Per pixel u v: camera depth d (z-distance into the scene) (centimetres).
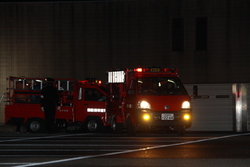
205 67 6638
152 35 6744
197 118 6450
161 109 4419
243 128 6319
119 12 6831
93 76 6888
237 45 6575
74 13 6938
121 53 6819
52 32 6956
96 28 6894
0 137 4212
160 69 4791
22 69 7000
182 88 4634
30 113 5359
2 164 2627
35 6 7000
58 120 5541
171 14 6712
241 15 6556
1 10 7031
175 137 4225
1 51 7025
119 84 5109
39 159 2805
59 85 5478
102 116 5525
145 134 4766
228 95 6400
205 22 6669
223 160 2738
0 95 6988
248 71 6538
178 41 6725
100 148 3344
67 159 2798
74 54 6925
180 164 2602
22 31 7000
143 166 2547
